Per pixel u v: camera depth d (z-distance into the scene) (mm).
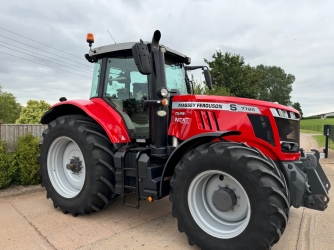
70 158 3861
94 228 3152
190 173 2646
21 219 3416
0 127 6074
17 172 4852
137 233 3035
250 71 24406
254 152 2480
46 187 3812
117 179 3229
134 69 3604
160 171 3094
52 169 3848
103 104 3703
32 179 4820
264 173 2316
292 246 2744
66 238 2896
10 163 4734
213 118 3096
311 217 3537
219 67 23281
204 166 2574
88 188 3336
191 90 4355
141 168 3018
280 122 3053
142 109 3529
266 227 2271
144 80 3529
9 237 2918
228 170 2455
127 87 3664
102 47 3734
